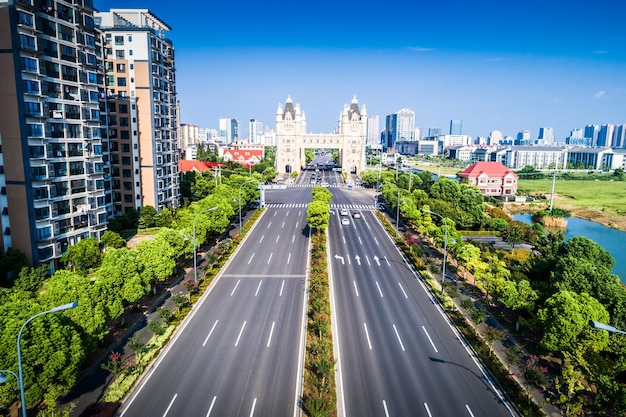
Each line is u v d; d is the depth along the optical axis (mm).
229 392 33594
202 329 44188
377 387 34531
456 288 55938
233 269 63562
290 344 41219
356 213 104438
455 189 110562
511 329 45312
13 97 52906
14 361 27719
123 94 85312
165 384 34562
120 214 88562
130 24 92125
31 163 54500
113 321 45219
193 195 115750
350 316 47844
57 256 58562
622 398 28766
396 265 66938
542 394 34094
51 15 57219
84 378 35312
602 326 25562
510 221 98250
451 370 37406
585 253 52500
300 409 31672
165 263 50875
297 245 77188
